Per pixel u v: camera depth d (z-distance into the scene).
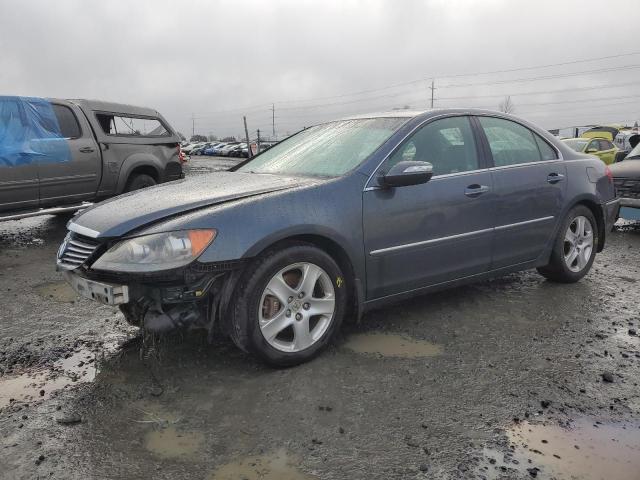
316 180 3.58
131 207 3.37
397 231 3.67
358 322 3.77
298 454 2.48
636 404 2.92
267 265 3.13
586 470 2.37
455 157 4.11
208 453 2.49
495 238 4.25
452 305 4.48
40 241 7.74
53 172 7.52
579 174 4.94
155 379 3.20
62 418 2.77
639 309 4.43
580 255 5.07
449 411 2.83
